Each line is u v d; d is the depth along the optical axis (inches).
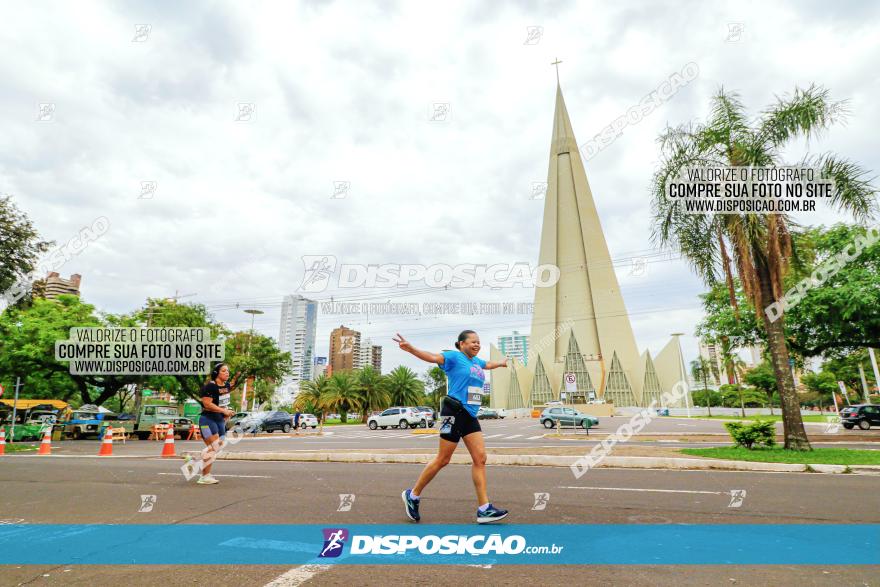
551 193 3703.3
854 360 1688.0
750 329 731.4
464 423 184.9
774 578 129.6
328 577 130.7
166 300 1346.0
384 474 334.0
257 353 1465.3
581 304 3484.3
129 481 309.1
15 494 262.2
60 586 125.3
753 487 272.4
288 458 447.8
